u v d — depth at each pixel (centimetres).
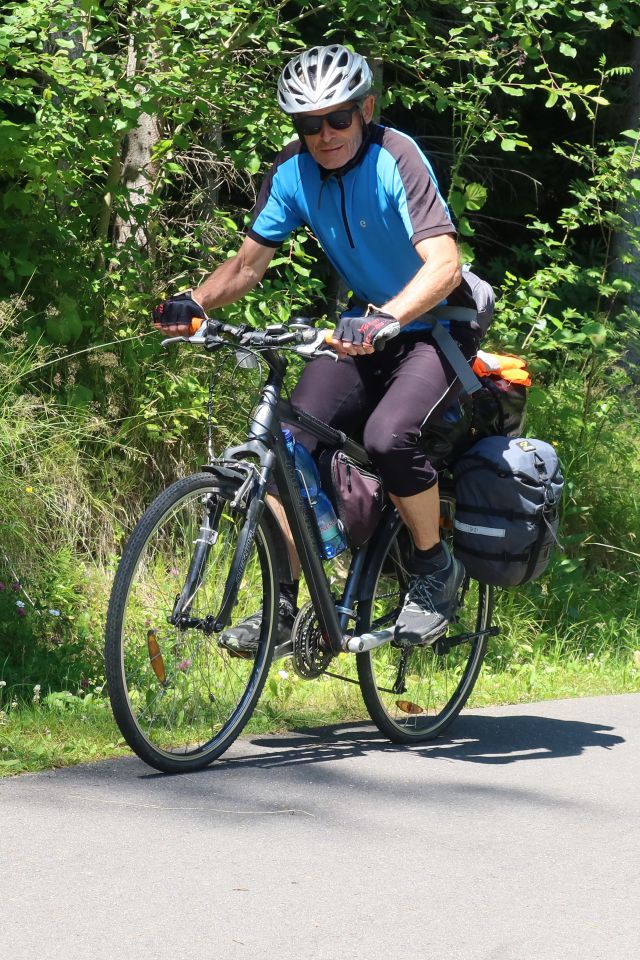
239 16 1494
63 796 834
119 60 1531
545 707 1249
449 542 1089
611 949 643
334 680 1259
